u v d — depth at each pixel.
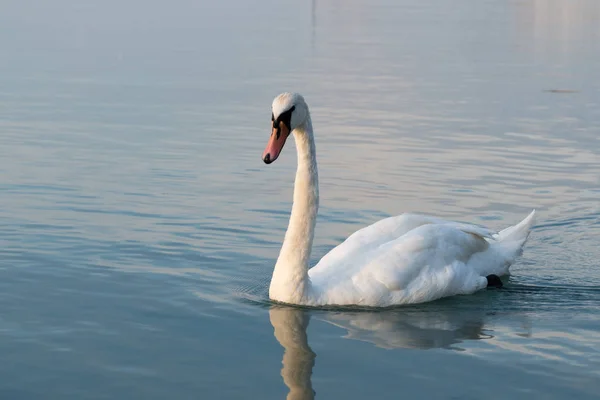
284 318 9.62
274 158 9.59
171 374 8.02
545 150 19.48
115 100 25.50
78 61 33.53
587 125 22.36
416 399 7.55
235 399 7.54
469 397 7.60
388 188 16.16
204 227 13.31
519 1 70.69
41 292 10.27
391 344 8.88
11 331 9.03
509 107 24.83
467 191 16.03
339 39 42.75
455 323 9.56
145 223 13.45
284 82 29.06
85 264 11.37
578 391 7.73
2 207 14.20
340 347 8.77
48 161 17.80
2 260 11.45
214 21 51.12
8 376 7.95
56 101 25.16
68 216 13.75
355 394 7.65
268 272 11.29
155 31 44.66
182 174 16.86
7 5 58.12
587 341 8.96
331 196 15.55
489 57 36.25
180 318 9.52
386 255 10.38
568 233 13.46
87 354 8.47
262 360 8.40
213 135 20.78
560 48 39.44
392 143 20.05
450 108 24.64
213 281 10.86
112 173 16.84
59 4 60.16
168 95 26.48
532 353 8.62
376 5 66.31
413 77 30.62
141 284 10.64
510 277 11.35
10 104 24.55
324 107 24.59
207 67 32.44
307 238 9.98
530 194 15.87
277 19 53.56
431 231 10.74
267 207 14.59
